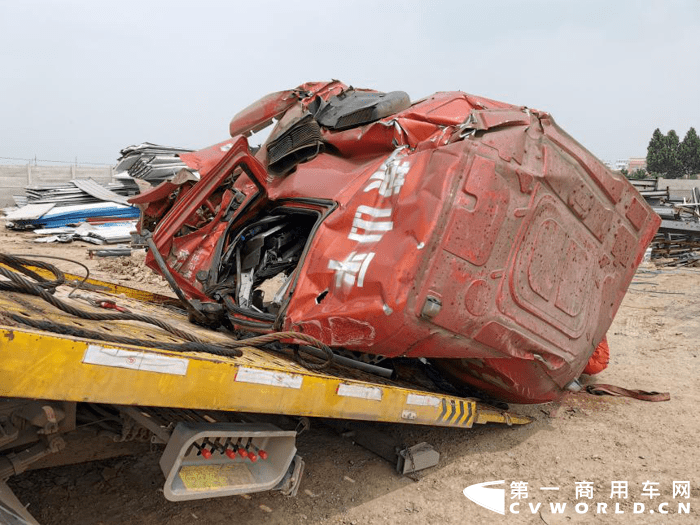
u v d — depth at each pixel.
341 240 3.97
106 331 3.07
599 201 4.54
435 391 4.86
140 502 3.49
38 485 3.54
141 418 2.93
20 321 2.44
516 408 5.63
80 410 3.14
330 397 3.38
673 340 8.41
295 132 4.91
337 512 3.65
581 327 4.62
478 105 4.57
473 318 3.77
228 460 3.09
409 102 4.87
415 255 3.54
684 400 6.04
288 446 3.25
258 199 4.96
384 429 4.92
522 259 4.00
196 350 2.98
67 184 22.55
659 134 86.62
